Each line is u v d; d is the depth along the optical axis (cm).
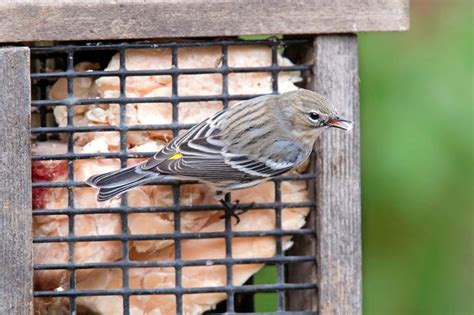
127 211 1380
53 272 1382
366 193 1491
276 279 1404
